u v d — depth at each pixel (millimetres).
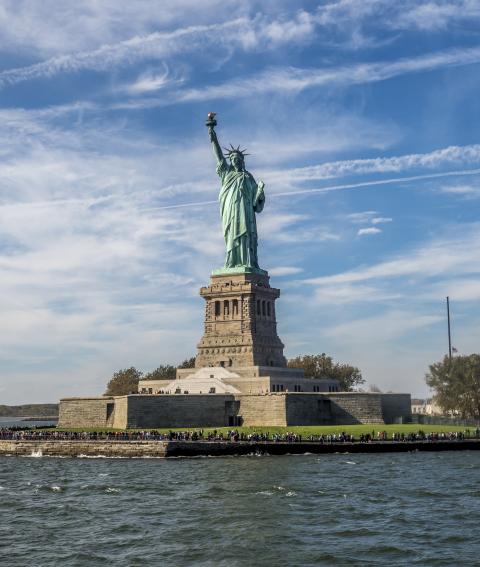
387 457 166750
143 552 85438
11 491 124875
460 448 182500
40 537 92500
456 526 95812
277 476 136875
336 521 99125
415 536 91125
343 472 141875
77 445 178000
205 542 89312
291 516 102312
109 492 122562
